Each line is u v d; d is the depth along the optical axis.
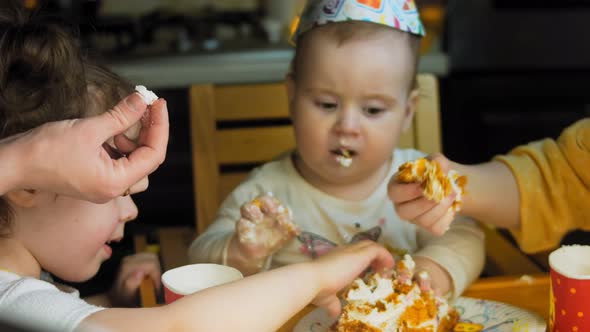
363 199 1.24
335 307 0.84
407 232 1.25
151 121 0.67
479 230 1.17
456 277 1.03
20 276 0.75
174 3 2.94
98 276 1.36
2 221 0.78
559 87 2.58
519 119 2.59
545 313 0.97
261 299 0.73
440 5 2.84
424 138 1.59
